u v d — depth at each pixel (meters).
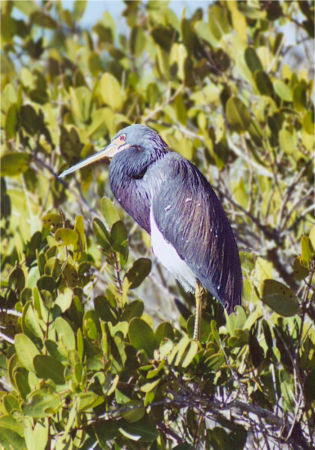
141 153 10.22
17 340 6.98
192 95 13.52
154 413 7.31
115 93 13.14
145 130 10.27
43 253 8.44
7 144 12.66
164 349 6.97
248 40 14.04
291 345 7.61
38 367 6.72
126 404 6.82
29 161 12.03
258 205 12.09
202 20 13.36
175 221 9.54
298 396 7.61
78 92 12.86
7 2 15.89
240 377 7.61
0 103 12.70
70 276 8.07
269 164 12.19
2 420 7.02
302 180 11.88
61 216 9.02
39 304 7.33
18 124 12.32
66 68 15.84
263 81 12.07
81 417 6.89
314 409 7.80
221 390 7.60
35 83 14.18
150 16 14.74
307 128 11.59
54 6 16.31
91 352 6.80
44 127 12.41
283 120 11.88
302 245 7.37
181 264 9.61
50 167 12.30
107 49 15.16
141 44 14.98
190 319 8.41
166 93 13.90
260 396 7.82
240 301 9.24
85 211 12.66
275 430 7.62
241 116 11.75
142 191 10.20
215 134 11.93
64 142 12.20
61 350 6.81
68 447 6.67
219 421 7.56
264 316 8.41
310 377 7.63
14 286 8.56
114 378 6.79
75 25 16.58
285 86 12.09
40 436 6.70
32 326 7.36
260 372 7.70
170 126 12.88
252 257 9.83
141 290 12.09
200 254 9.31
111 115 12.63
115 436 6.88
